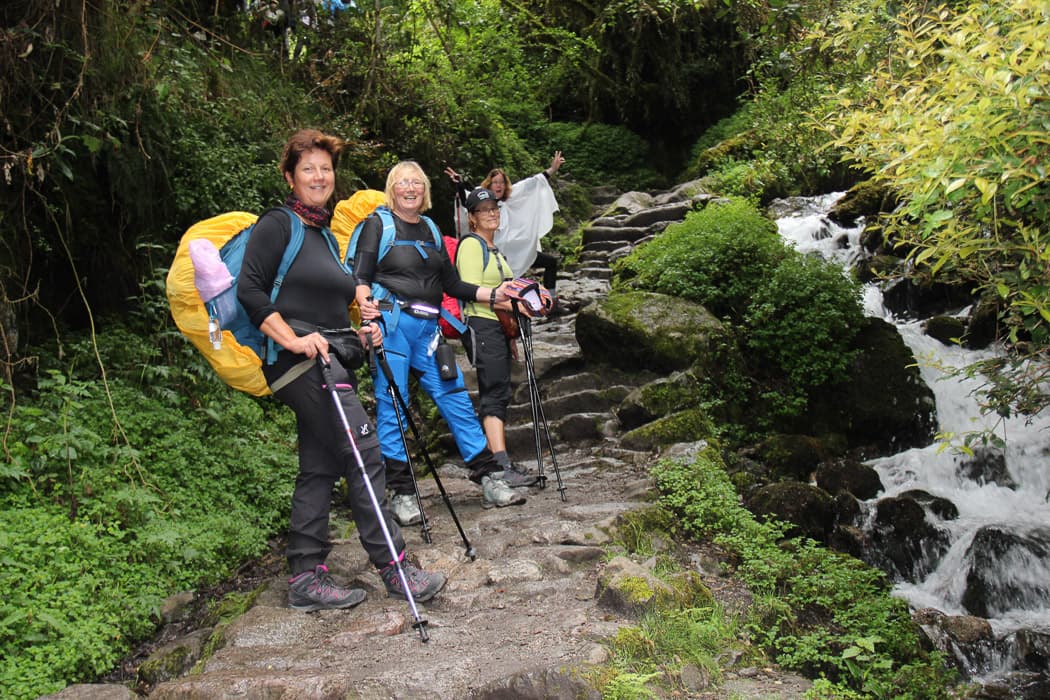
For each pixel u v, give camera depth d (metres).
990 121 3.18
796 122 12.88
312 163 3.76
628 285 8.97
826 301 7.91
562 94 18.61
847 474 6.75
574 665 3.15
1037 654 4.84
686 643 3.52
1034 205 3.72
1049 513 6.39
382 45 10.91
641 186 17.25
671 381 7.00
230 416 6.34
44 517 4.61
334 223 5.15
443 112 11.76
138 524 4.96
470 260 5.34
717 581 4.62
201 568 4.99
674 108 17.72
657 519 5.00
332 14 10.06
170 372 6.14
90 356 6.07
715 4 15.52
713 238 8.70
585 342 7.88
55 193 6.11
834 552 5.46
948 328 8.62
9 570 4.23
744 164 13.80
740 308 8.23
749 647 3.84
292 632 3.77
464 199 6.07
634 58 16.91
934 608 5.36
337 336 3.76
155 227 6.79
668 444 6.39
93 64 5.75
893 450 7.68
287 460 6.18
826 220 11.40
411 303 4.84
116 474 5.14
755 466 6.73
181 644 4.04
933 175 3.36
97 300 6.61
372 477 3.83
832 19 6.92
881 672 4.29
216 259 3.57
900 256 9.94
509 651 3.40
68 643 4.00
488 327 5.38
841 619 4.54
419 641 3.60
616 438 6.80
